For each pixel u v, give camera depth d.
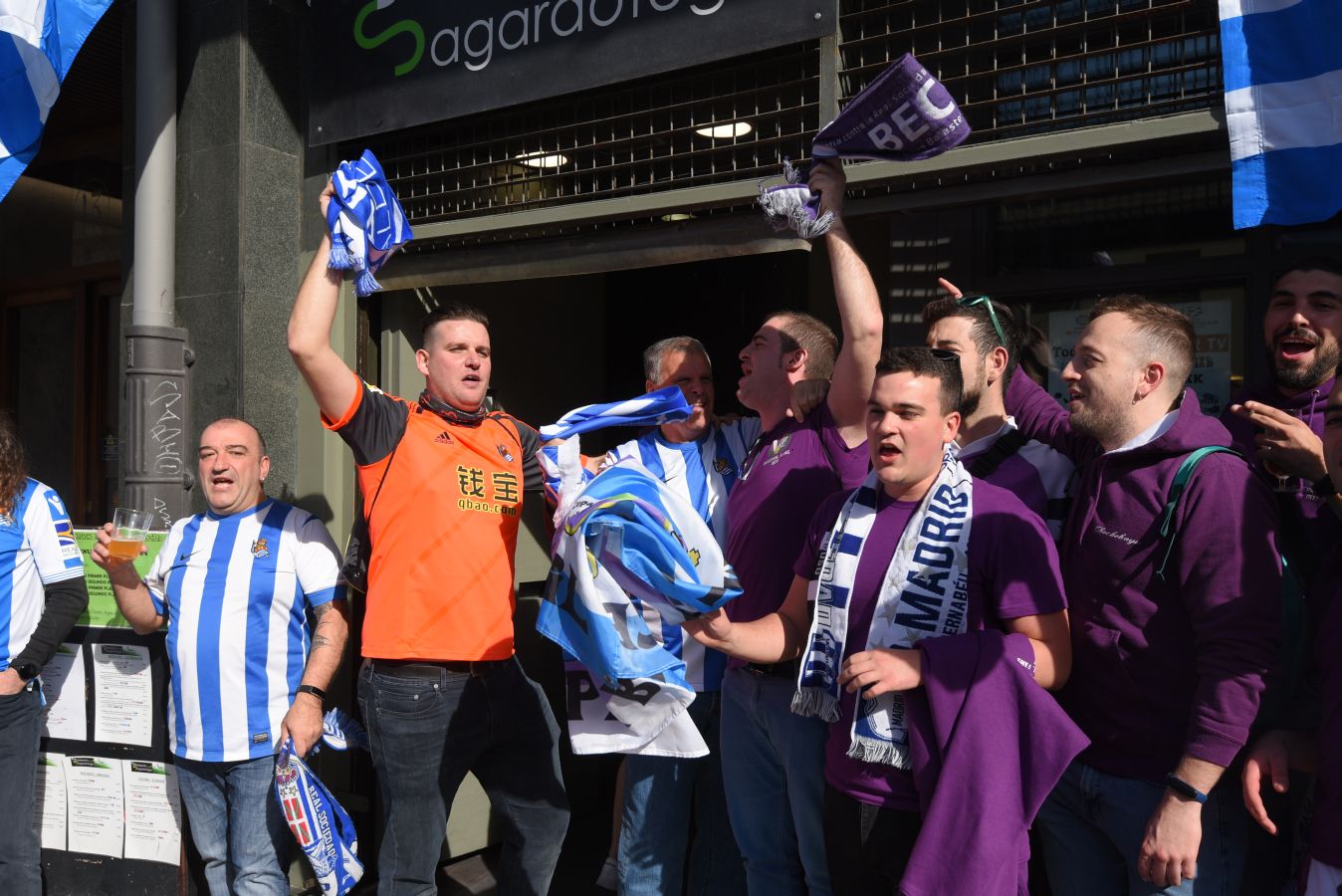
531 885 2.88
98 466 5.54
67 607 3.20
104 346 5.54
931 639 1.84
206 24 3.70
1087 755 1.98
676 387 2.58
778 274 4.49
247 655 2.88
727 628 2.09
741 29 2.78
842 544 2.06
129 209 3.98
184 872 3.17
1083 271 3.04
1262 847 1.93
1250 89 2.10
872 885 1.98
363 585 2.81
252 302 3.67
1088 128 2.32
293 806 2.71
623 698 2.30
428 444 2.74
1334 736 1.69
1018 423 2.45
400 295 3.78
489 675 2.73
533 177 3.34
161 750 3.22
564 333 4.39
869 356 2.28
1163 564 1.86
